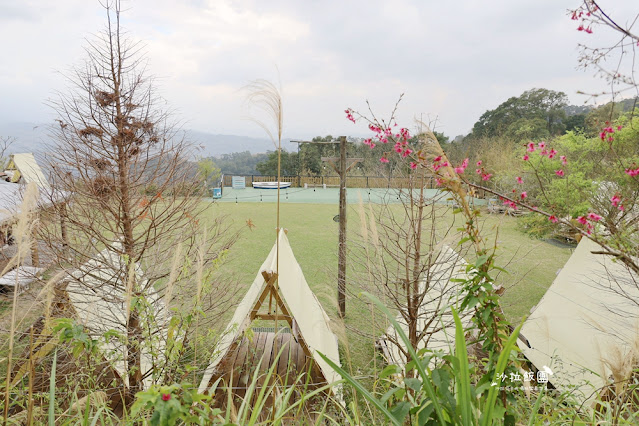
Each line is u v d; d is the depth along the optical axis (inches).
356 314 245.3
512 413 47.8
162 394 34.9
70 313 153.6
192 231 184.5
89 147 177.6
